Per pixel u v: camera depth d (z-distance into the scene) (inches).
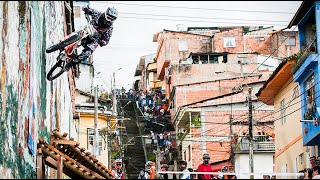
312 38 1254.3
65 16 1151.0
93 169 747.4
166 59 2861.7
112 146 1877.5
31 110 657.0
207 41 2859.3
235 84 2241.6
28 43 644.7
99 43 667.4
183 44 2866.6
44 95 784.9
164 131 2161.7
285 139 1363.2
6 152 534.9
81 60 666.8
